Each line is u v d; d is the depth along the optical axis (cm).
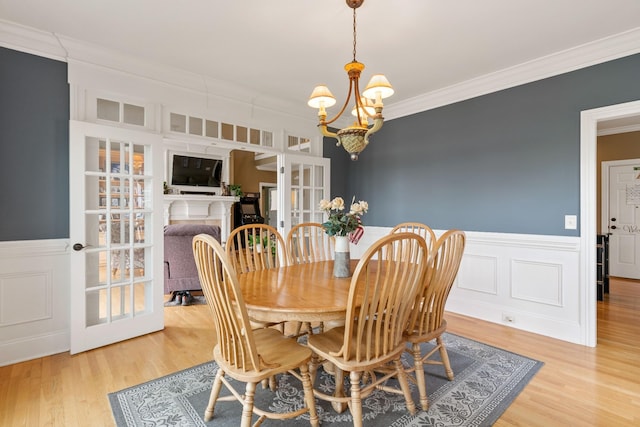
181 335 295
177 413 183
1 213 240
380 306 156
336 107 420
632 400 195
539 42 261
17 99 245
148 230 302
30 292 250
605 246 436
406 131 409
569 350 264
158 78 307
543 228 299
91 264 273
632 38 248
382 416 181
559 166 289
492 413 183
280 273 229
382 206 438
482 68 310
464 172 354
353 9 216
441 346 217
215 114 347
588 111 273
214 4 213
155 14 224
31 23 235
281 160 411
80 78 268
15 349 243
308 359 165
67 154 266
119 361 245
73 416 180
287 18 228
